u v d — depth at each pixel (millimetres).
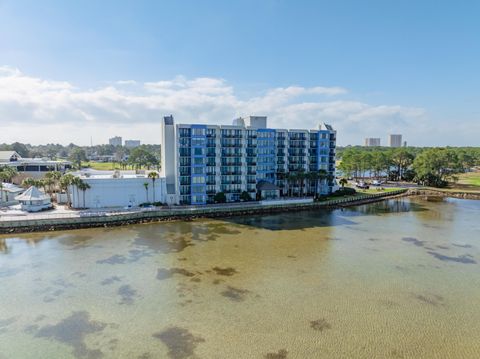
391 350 33562
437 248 68438
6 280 50219
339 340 35188
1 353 32938
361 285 49562
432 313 41281
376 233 79812
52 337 35625
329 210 109062
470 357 32656
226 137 110188
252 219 93812
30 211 88000
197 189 106500
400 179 182000
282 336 35875
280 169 124875
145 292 46438
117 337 35625
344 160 192125
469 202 125125
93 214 84500
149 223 87000
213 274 53156
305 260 60250
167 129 109625
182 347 33844
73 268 55125
